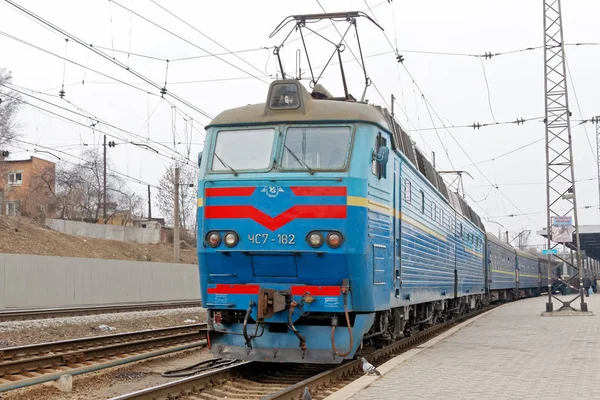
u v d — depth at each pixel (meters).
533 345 13.68
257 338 10.01
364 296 9.93
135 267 32.84
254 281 10.08
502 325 19.23
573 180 25.17
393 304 11.72
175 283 36.12
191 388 9.13
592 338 15.12
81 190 58.66
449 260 18.84
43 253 34.41
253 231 9.88
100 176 60.34
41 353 12.60
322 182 9.76
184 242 53.44
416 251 13.86
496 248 33.34
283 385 9.91
